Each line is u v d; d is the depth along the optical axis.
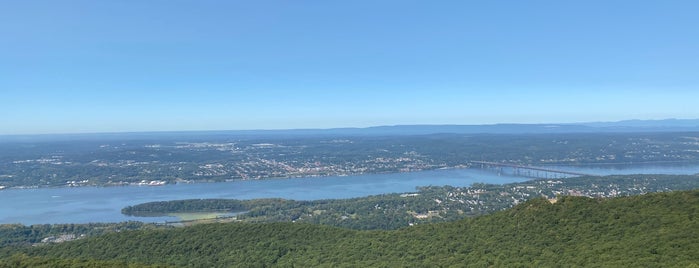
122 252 138.12
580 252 96.31
